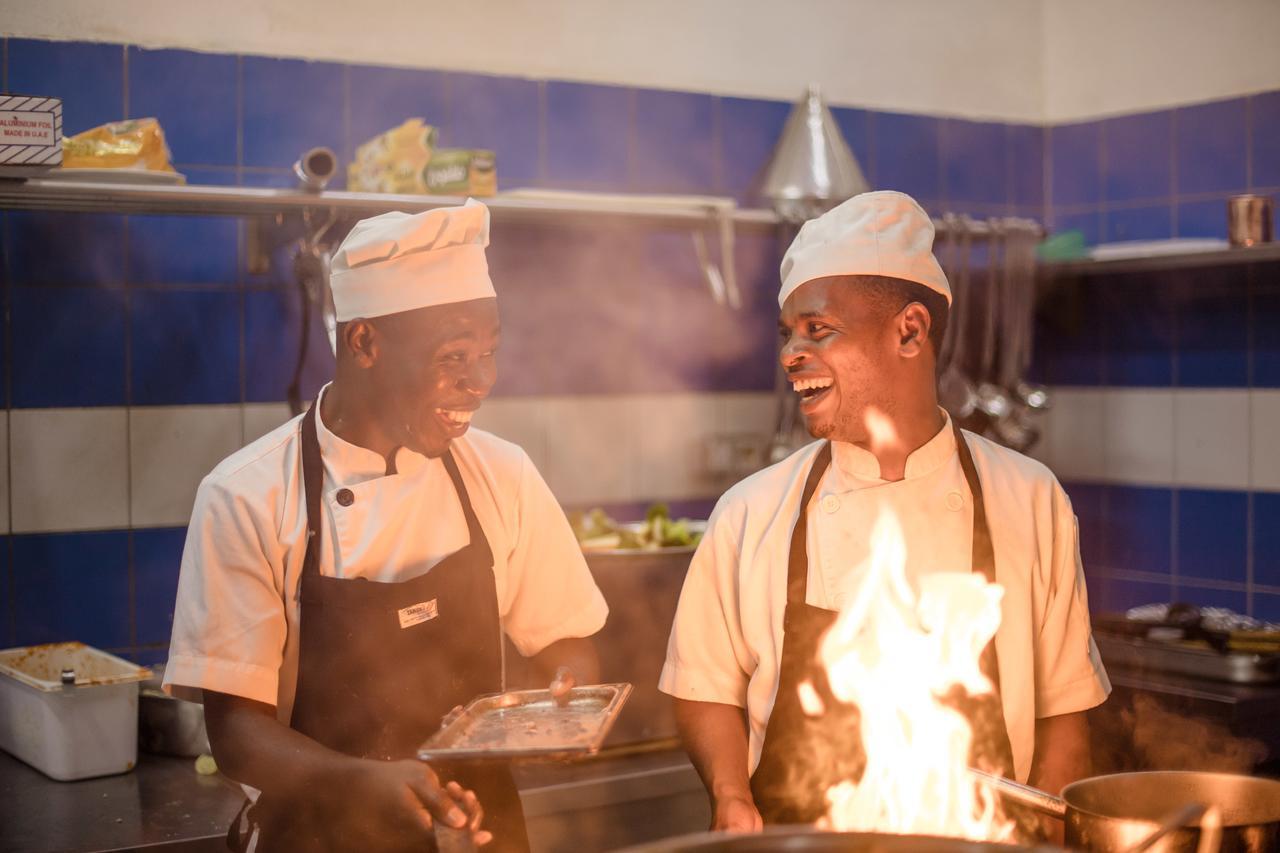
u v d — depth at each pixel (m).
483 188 2.54
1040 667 1.55
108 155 2.32
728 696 1.61
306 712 1.59
